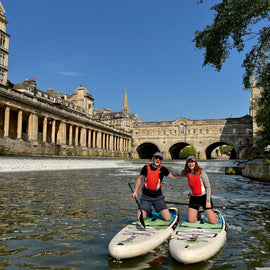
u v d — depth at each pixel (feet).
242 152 232.53
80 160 130.31
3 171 86.28
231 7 48.73
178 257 16.16
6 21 144.77
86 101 294.46
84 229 23.75
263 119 97.09
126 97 531.91
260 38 54.95
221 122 282.97
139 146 331.36
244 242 20.70
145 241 17.75
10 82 177.99
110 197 41.14
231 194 48.11
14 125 153.89
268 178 72.33
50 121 179.32
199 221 22.52
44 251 18.51
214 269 15.93
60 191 46.68
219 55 56.34
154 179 22.29
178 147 342.44
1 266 16.05
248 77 58.95
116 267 16.02
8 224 25.08
